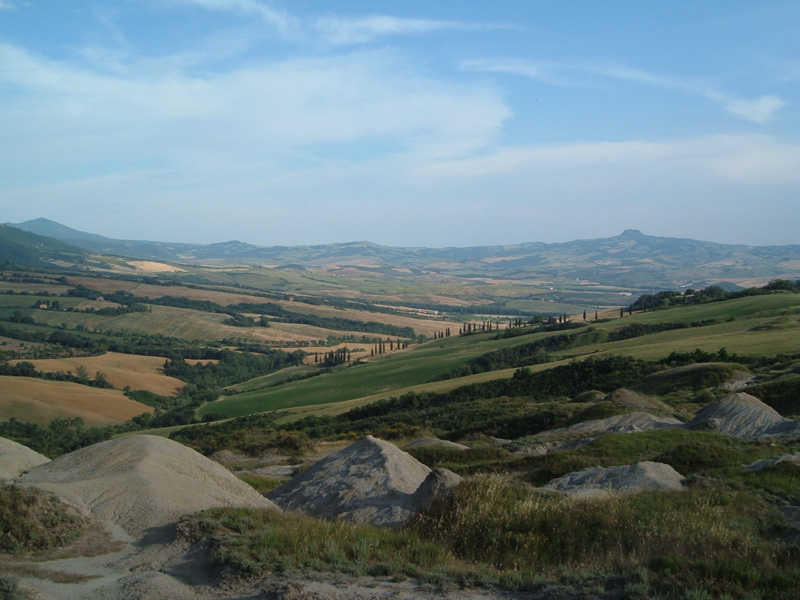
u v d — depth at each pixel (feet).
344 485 70.49
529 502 50.21
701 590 32.73
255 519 47.42
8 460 70.85
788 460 65.82
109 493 51.88
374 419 216.33
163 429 268.41
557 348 354.13
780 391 138.00
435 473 60.44
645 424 121.70
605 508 49.57
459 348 433.07
